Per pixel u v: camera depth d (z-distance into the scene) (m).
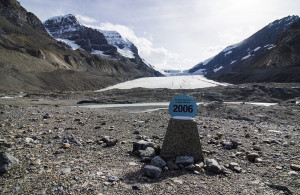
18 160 6.76
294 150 9.18
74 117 16.97
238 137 11.59
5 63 87.44
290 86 53.94
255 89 51.50
